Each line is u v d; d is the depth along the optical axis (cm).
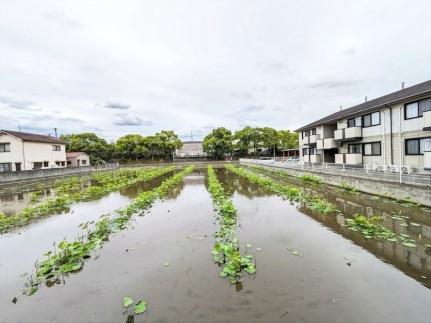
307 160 2795
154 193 1448
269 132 5425
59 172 3108
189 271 545
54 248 720
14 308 436
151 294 461
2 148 3044
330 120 2203
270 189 1617
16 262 628
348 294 442
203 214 1035
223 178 2408
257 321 378
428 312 390
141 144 5719
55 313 418
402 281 481
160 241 730
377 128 1720
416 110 1410
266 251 635
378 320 374
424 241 673
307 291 454
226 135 6028
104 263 595
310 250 636
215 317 389
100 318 400
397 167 1311
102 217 1027
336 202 1162
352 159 1895
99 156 5409
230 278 499
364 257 589
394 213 936
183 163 5562
